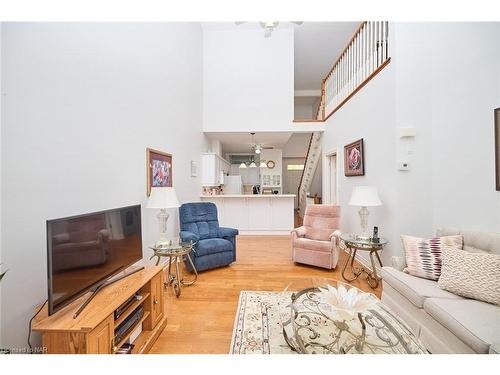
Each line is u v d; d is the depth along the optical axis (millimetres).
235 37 5648
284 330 1569
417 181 2619
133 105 2629
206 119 5629
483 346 1182
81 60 1859
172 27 3686
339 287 1700
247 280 2928
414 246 2115
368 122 3340
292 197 5547
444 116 2449
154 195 2516
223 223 5594
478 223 2189
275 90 5645
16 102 1339
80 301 1420
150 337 1722
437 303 1532
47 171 1535
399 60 2646
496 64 2086
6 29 1292
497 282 1530
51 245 1173
